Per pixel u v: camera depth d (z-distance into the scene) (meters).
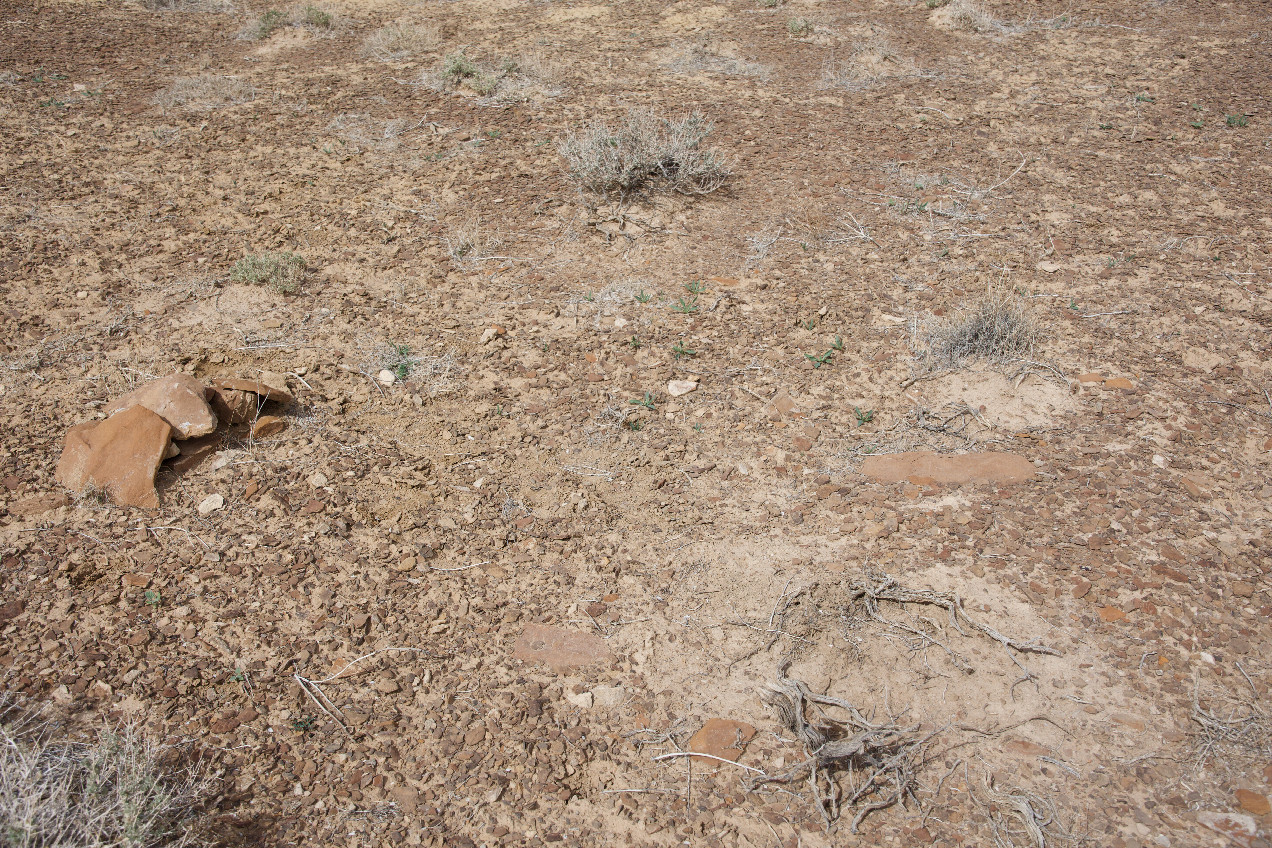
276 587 3.61
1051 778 2.99
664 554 3.87
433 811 2.85
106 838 2.53
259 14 11.56
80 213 6.44
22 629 3.32
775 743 3.13
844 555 3.85
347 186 7.03
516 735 3.11
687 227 6.58
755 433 4.61
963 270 6.03
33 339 5.00
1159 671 3.33
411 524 3.96
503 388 4.90
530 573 3.77
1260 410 4.69
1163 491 4.16
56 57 9.55
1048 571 3.75
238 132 7.94
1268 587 3.65
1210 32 10.50
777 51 10.20
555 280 5.92
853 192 7.05
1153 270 6.02
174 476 4.11
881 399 4.86
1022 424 4.65
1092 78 9.32
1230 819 2.83
